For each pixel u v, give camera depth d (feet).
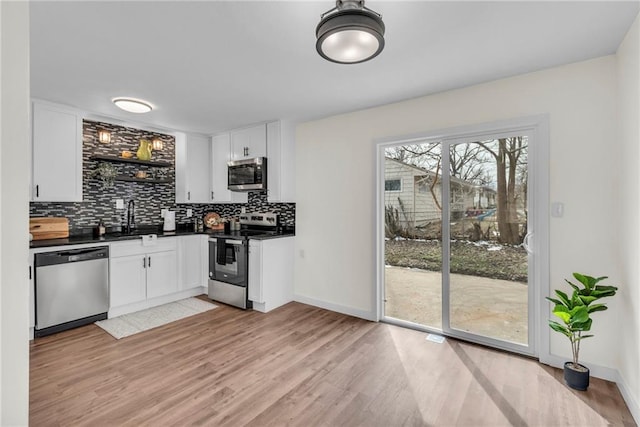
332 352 8.57
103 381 7.07
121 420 5.79
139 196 13.93
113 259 10.94
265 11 5.43
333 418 5.93
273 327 10.30
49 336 9.45
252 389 6.82
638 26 5.58
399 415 6.03
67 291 9.82
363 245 11.12
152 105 10.46
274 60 7.27
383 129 10.58
